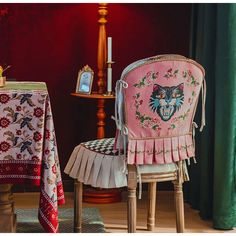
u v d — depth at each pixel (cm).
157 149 274
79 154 300
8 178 258
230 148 326
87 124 416
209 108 347
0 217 280
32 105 256
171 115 271
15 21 402
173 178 284
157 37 414
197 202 374
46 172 260
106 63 393
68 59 410
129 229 278
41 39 406
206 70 347
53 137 263
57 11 406
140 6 411
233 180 329
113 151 287
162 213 365
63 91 412
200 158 367
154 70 259
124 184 286
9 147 257
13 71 406
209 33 345
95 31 410
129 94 261
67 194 409
